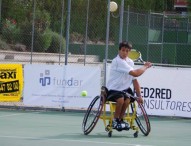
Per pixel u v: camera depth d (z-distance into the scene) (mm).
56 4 41844
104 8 42875
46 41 40469
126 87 15648
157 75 21766
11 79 23391
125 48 15664
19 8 39812
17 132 16531
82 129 16875
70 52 44750
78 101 22859
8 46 39875
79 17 42094
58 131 17047
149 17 45188
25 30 39719
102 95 15664
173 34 49531
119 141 15008
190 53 48562
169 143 15070
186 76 21672
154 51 47344
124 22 43844
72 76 22891
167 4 70125
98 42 45531
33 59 39438
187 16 51531
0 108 23609
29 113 22344
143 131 16266
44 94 23219
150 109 21906
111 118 15734
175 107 21812
